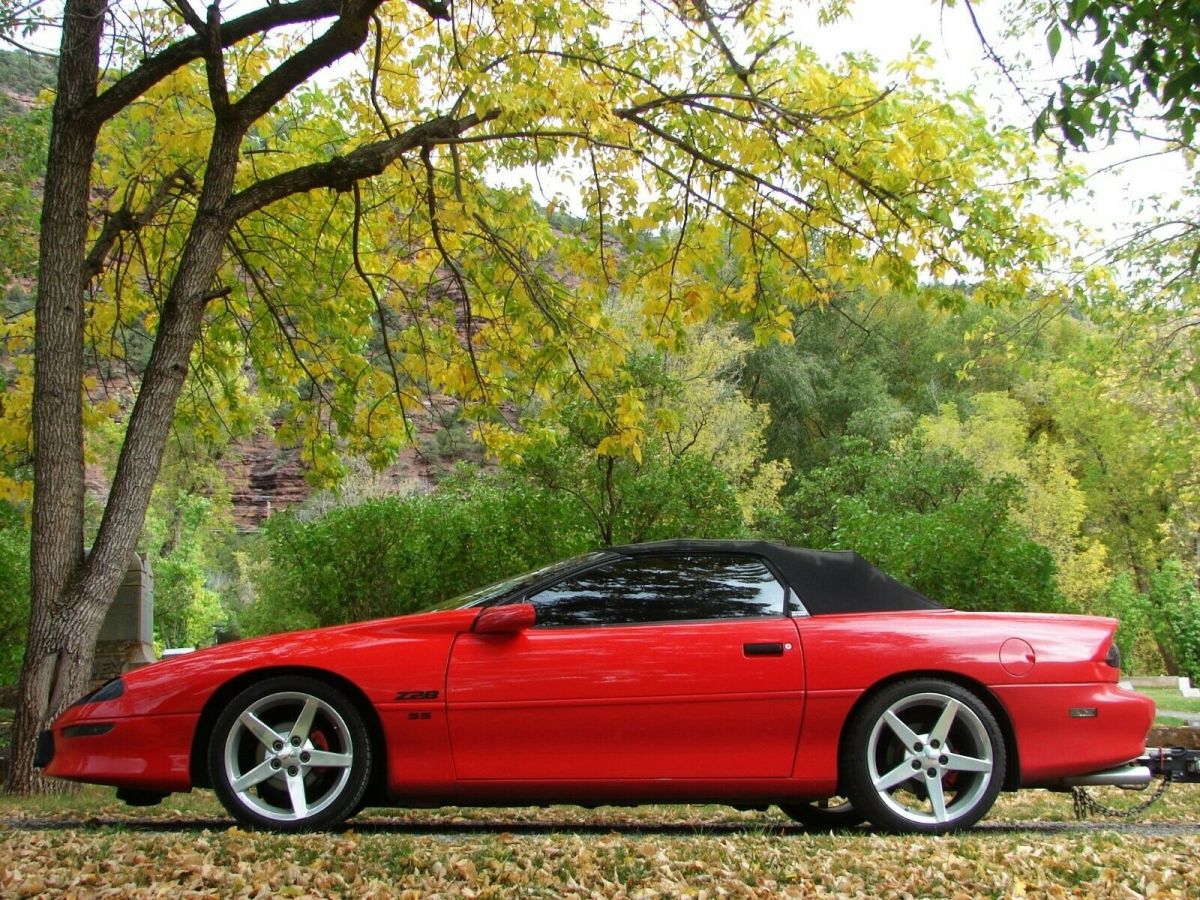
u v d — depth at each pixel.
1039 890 3.86
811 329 48.34
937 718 5.05
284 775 4.94
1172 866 4.22
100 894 3.74
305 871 4.01
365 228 12.07
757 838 4.71
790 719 4.94
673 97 9.33
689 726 4.93
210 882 3.93
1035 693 5.01
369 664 4.97
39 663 7.49
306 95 11.77
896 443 29.97
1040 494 33.53
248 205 8.73
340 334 12.23
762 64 9.11
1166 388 16.83
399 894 3.76
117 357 12.23
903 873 4.01
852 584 5.26
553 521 11.83
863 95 8.73
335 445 12.41
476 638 5.05
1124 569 40.19
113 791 7.63
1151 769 5.86
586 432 12.45
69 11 8.39
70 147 8.34
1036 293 12.12
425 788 4.91
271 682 4.94
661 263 10.26
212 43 8.52
